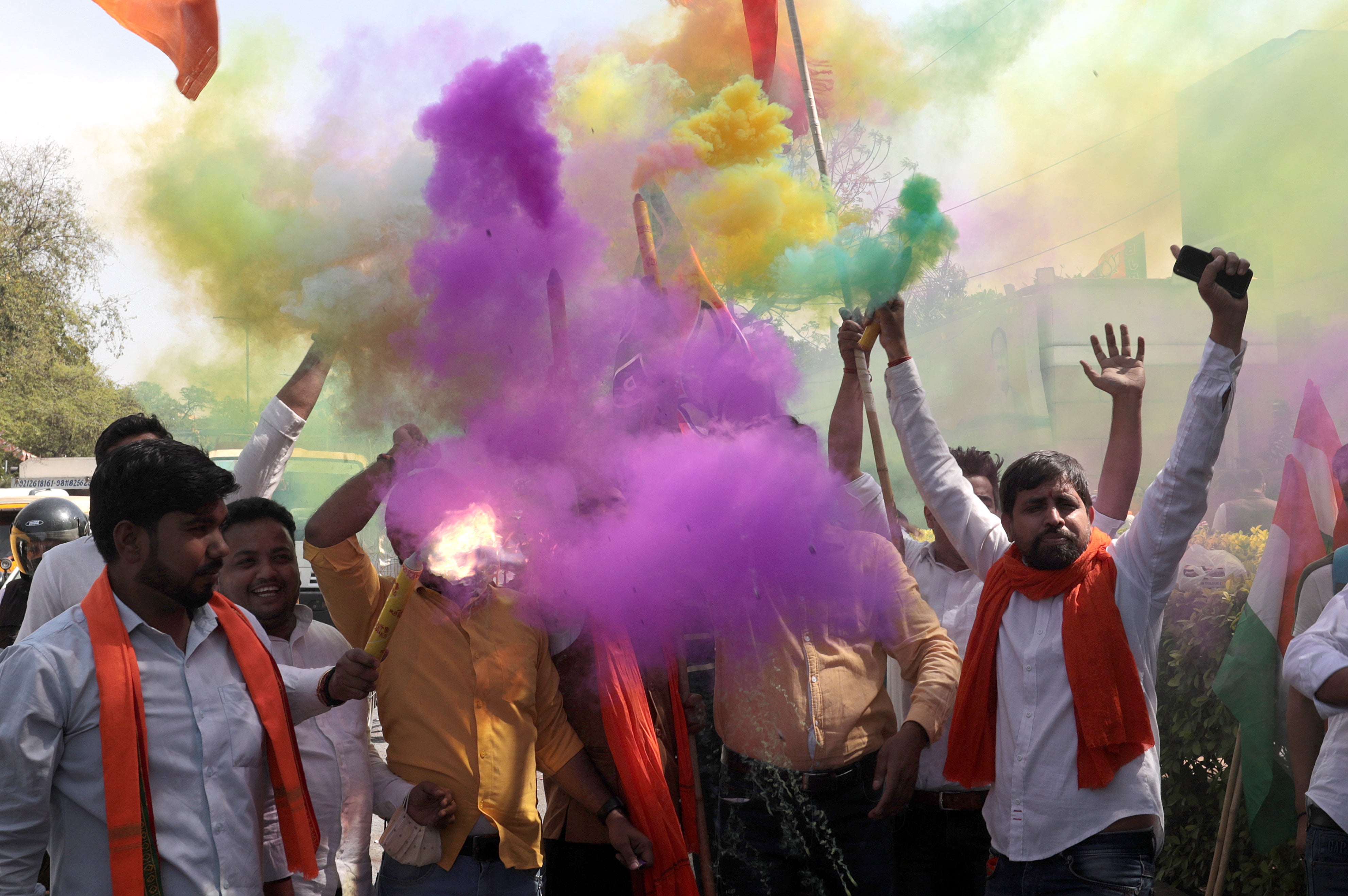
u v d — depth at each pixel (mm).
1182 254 2395
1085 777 2299
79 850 1775
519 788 2402
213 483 1856
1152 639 2443
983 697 2498
